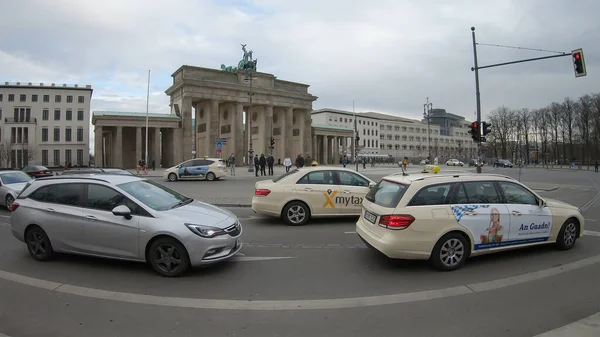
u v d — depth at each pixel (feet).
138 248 17.92
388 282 16.96
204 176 86.58
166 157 214.90
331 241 25.31
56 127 257.75
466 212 18.86
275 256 21.47
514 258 20.72
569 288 16.06
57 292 15.65
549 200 22.65
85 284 16.63
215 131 206.08
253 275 17.98
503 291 15.75
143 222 17.89
